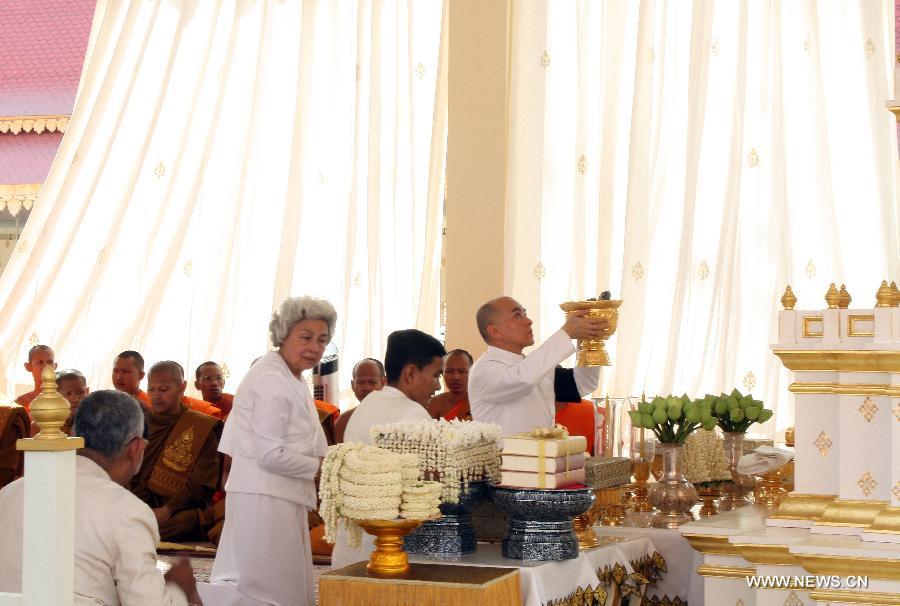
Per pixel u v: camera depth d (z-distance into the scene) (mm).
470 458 2879
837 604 2656
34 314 7699
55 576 1925
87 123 7633
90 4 9930
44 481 1933
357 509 2631
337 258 7277
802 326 2902
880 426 2775
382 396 3479
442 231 6887
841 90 6129
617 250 6430
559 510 2814
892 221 5941
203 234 7488
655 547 3359
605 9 6512
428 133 7016
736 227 6141
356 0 7285
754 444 4051
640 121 6285
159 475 6156
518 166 6516
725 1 6289
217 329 7414
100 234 7648
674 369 6145
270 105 7445
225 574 3576
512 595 2662
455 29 6570
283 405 3537
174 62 7539
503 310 3711
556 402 4078
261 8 7480
